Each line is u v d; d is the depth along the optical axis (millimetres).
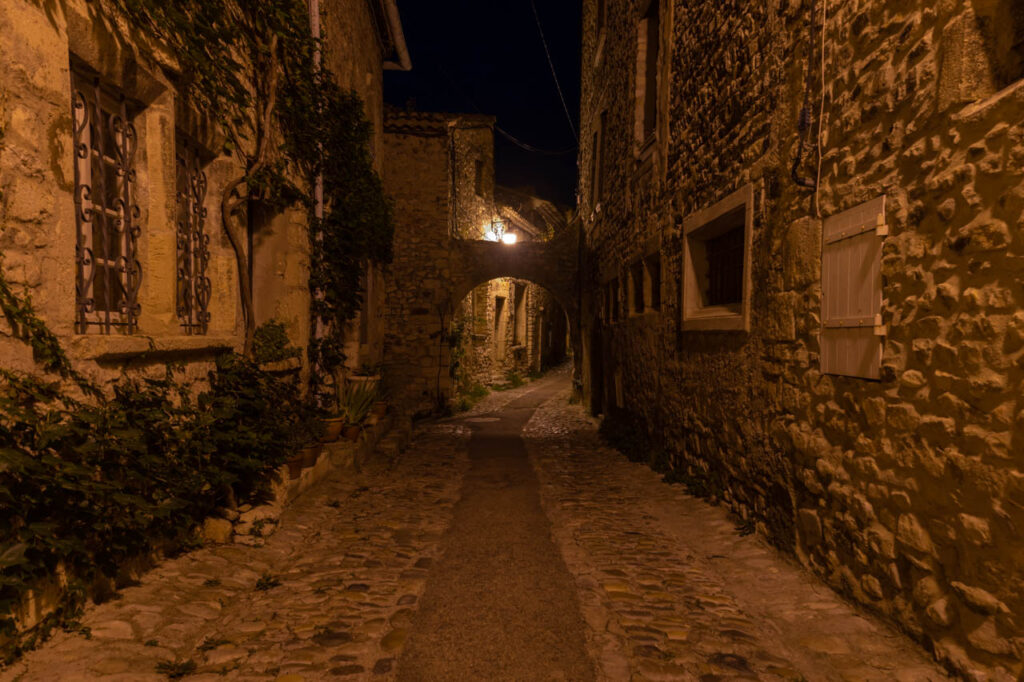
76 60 2666
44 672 2055
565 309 14820
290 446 4609
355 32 8102
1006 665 2006
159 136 3240
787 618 2797
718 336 4863
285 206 5250
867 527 2777
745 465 4242
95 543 2518
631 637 2617
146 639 2379
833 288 3125
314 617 2758
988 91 2217
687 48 5938
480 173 17938
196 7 3578
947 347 2287
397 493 5367
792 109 3658
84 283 2721
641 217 7648
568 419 12000
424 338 13898
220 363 3965
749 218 4234
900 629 2529
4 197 2098
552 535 4129
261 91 4707
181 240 3811
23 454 2037
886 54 2729
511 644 2543
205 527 3475
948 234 2303
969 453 2170
